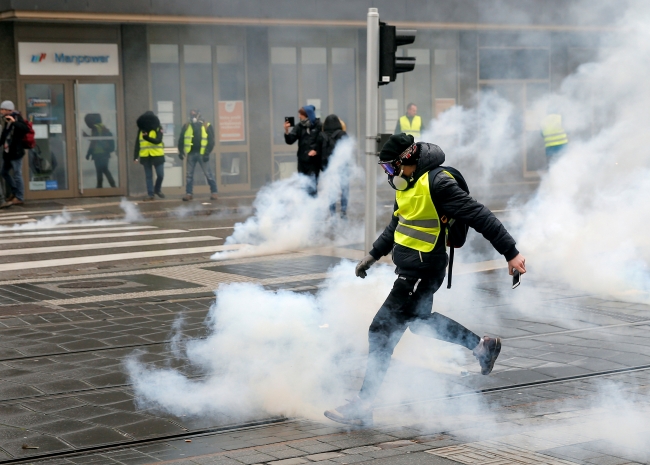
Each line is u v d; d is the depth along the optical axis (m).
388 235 5.56
